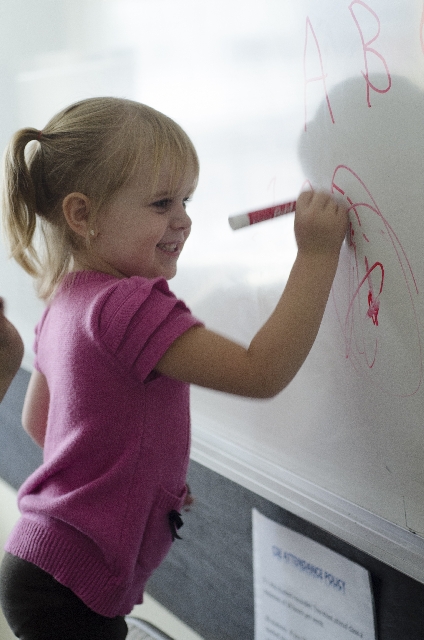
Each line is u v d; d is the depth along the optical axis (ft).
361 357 2.17
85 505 2.37
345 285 2.16
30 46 3.60
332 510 2.44
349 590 2.52
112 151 2.29
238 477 2.87
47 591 2.40
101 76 3.17
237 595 3.12
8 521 5.00
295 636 2.81
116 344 2.15
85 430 2.34
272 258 2.47
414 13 1.70
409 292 1.93
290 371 2.08
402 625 2.38
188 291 2.99
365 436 2.25
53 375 2.48
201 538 3.23
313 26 2.04
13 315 4.36
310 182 2.21
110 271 2.44
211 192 2.71
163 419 2.43
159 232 2.35
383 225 1.95
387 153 1.88
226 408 2.91
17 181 2.44
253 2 2.27
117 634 2.62
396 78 1.79
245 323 2.69
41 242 2.71
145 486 2.43
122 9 2.92
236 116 2.48
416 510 2.14
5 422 4.67
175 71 2.73
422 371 1.97
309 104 2.13
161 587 3.57
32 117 3.76
